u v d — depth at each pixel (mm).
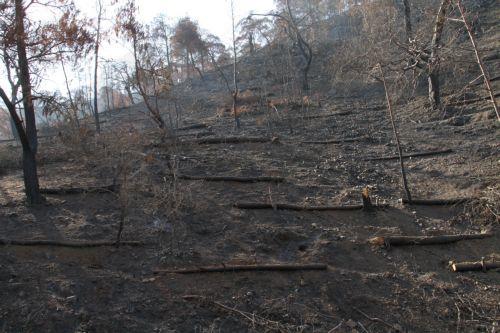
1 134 35156
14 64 8078
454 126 14141
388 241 7859
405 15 15133
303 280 6863
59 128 15234
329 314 6355
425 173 10992
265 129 16062
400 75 11750
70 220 7973
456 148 12250
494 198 8758
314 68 26750
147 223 8062
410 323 6379
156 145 12297
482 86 16266
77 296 6094
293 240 7922
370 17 16172
